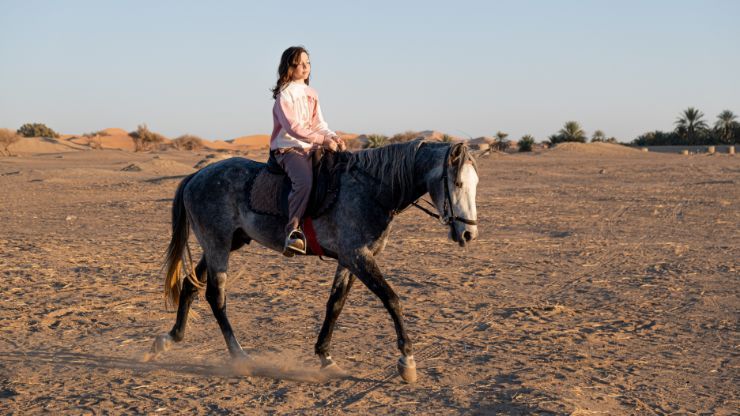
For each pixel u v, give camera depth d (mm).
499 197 24547
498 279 9914
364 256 5445
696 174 39125
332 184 5520
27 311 7773
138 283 9406
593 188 29125
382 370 5867
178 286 6344
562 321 7539
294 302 8391
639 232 15258
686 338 6871
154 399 5172
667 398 5191
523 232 15266
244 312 7926
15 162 53938
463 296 8773
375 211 5441
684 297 8727
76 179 34062
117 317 7633
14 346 6504
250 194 5879
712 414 4887
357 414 4871
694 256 11922
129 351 6430
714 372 5828
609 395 5223
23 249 12172
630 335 6969
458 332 7078
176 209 6344
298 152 5629
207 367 5992
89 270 10297
